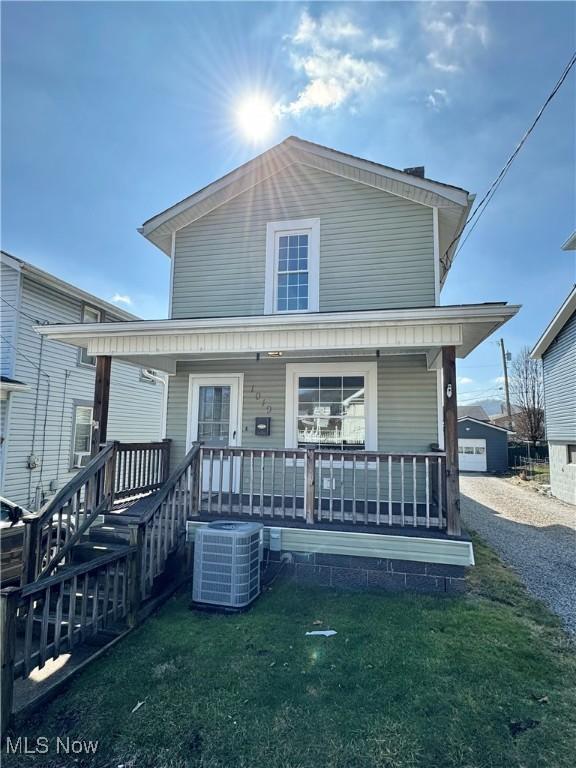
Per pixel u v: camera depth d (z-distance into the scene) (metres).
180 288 7.85
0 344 10.34
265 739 2.51
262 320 5.39
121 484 6.18
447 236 8.10
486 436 24.19
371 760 2.34
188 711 2.78
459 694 2.95
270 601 4.67
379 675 3.19
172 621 4.21
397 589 4.93
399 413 6.85
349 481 6.91
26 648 2.89
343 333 5.32
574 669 3.32
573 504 12.75
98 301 12.66
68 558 4.90
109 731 2.61
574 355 12.75
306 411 7.23
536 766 2.29
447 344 4.99
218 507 5.57
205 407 7.70
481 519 10.41
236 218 7.77
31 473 10.70
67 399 12.01
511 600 4.80
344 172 7.30
